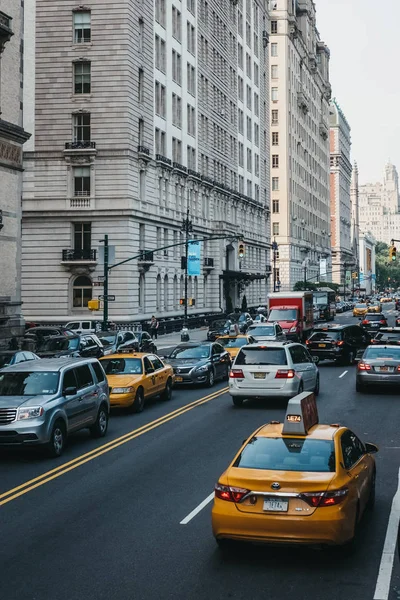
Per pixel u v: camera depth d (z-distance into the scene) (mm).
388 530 11328
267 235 116250
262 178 113750
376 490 13781
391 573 9570
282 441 10680
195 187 79375
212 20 87000
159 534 11367
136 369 25328
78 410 18766
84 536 11336
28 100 61781
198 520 12055
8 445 17047
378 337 35594
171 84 72125
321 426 11500
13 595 9047
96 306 45656
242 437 19344
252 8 107500
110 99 61062
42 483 14875
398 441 18750
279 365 24500
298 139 150750
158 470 15742
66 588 9258
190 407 25297
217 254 85875
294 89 146500
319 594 8938
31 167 61812
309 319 56062
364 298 181875
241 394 24641
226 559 10203
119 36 60906
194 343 32812
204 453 17406
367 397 27109
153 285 67000
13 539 11250
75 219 61406
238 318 68000
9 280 39969
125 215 60875
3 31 37719
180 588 9195
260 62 112438
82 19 61500
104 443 19188
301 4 160250
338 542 9555
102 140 61094
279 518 9531
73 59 61312
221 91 90625
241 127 101312
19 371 18609
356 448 11492
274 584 9281
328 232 194500
